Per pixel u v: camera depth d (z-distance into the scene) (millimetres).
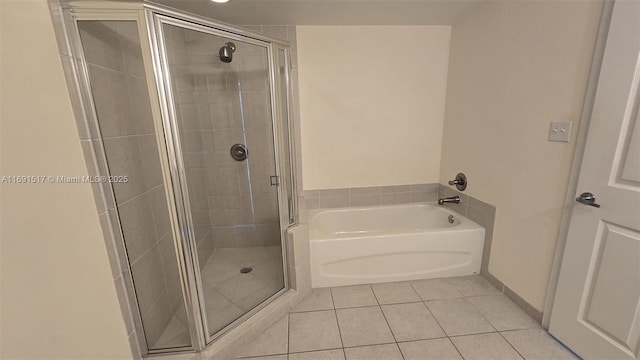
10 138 792
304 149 2582
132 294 1320
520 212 1753
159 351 1394
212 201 2445
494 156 1957
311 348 1531
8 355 793
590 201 1272
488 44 1943
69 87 1015
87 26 1091
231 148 2377
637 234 1124
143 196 1426
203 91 2238
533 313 1703
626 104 1121
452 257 2150
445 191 2645
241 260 2379
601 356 1287
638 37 1064
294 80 2422
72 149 1015
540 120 1555
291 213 1931
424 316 1758
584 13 1274
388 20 2242
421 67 2480
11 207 791
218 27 1383
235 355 1493
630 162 1126
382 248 2070
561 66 1407
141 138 1386
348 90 2482
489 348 1501
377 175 2711
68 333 986
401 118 2588
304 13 2045
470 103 2195
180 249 1294
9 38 797
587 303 1348
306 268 1957
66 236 977
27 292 837
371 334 1622
